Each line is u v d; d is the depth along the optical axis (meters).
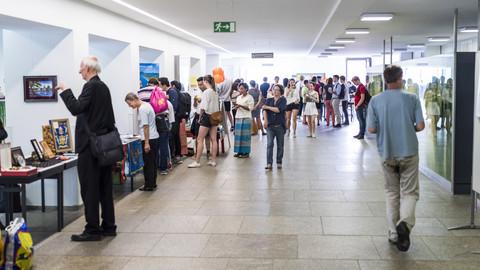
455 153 6.58
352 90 20.25
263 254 4.44
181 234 5.06
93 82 4.80
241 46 19.47
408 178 4.47
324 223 5.38
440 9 9.69
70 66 6.69
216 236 4.98
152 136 7.12
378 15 10.37
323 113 19.67
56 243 4.86
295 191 7.00
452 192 6.64
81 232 5.24
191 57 15.66
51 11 6.20
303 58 29.41
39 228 5.49
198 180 7.88
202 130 9.01
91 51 9.48
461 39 13.80
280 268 4.10
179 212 5.92
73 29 6.75
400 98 4.48
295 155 10.45
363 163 9.38
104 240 4.91
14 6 5.50
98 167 4.90
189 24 11.20
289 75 29.52
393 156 4.47
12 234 4.03
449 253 4.40
